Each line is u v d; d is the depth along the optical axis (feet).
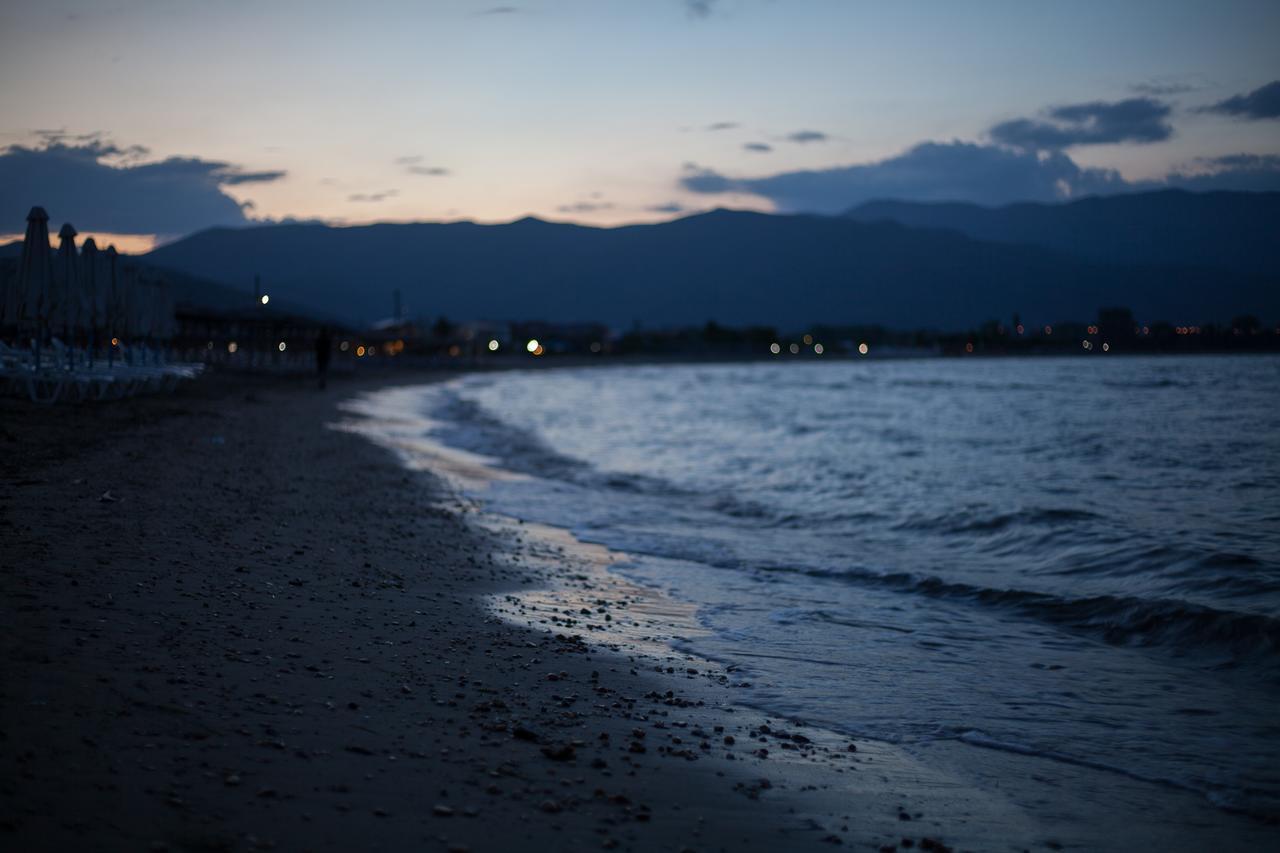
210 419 76.64
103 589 21.61
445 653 21.66
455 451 82.02
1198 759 18.30
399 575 29.91
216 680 16.87
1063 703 21.62
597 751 16.48
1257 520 48.32
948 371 448.65
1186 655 25.76
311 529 35.17
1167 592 32.60
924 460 81.61
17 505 30.60
